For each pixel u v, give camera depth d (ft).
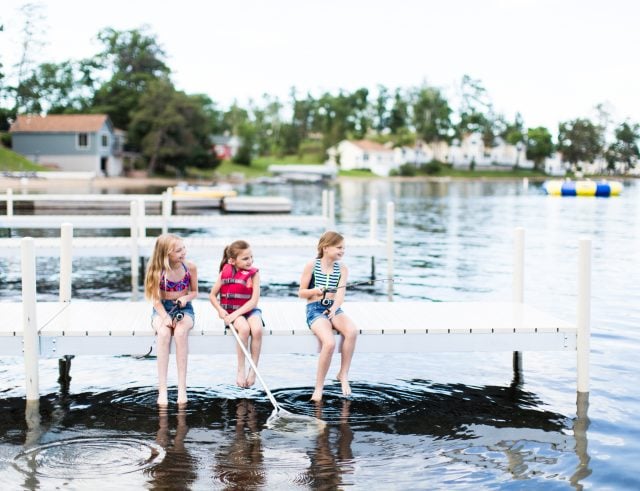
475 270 47.96
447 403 21.43
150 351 21.61
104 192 142.41
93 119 212.64
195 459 17.19
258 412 20.44
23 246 20.74
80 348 21.48
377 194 176.76
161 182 199.21
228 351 21.94
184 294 21.91
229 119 409.69
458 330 22.02
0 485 15.79
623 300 37.32
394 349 22.02
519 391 22.56
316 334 21.67
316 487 15.78
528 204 131.34
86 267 49.06
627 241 66.54
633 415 20.43
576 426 19.60
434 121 372.79
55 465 16.84
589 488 15.90
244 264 21.86
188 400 21.40
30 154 210.18
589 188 165.37
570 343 22.31
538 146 384.88
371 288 41.19
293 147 373.20
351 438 18.60
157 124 220.84
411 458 17.40
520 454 17.72
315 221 58.80
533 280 43.78
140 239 45.83
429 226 83.66
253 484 15.85
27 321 20.99
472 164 371.76
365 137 407.85
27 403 21.18
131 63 276.82
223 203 104.12
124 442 18.21
